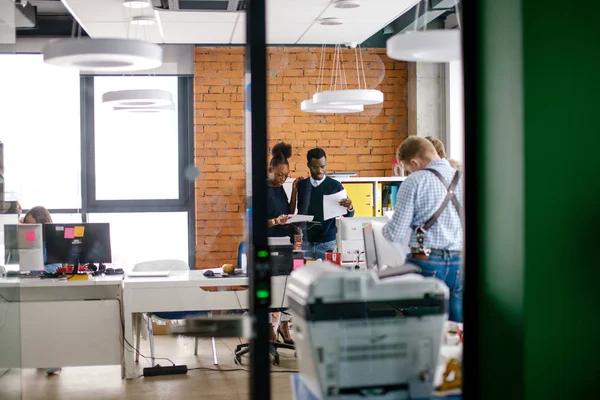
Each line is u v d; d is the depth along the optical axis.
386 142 7.22
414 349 2.57
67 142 7.08
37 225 5.31
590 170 2.42
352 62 7.13
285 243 4.64
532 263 2.40
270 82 7.17
